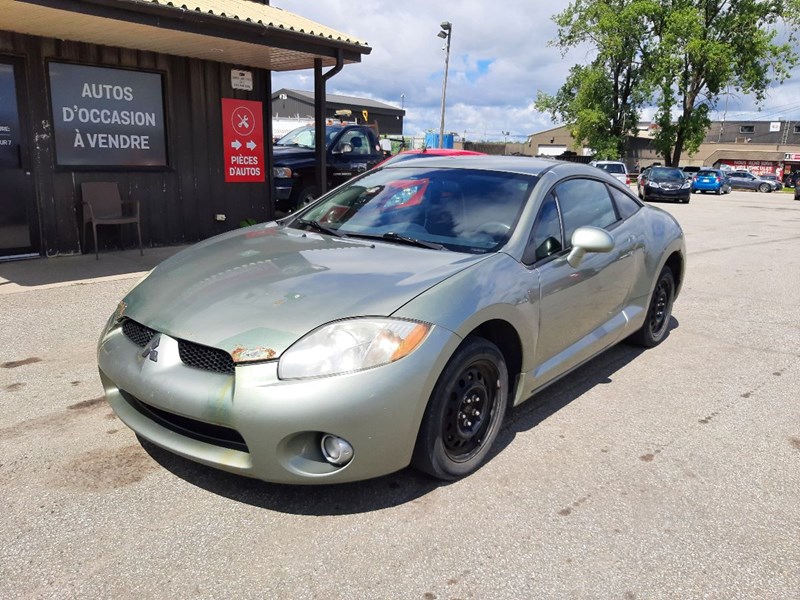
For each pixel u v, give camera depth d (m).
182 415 2.59
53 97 7.65
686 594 2.31
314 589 2.27
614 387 4.32
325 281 2.89
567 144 79.81
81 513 2.67
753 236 13.60
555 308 3.50
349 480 2.60
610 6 43.81
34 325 5.23
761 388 4.38
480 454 3.11
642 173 28.28
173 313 2.82
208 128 9.23
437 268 3.03
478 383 3.04
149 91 8.55
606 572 2.41
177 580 2.30
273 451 2.49
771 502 2.94
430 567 2.41
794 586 2.37
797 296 7.33
